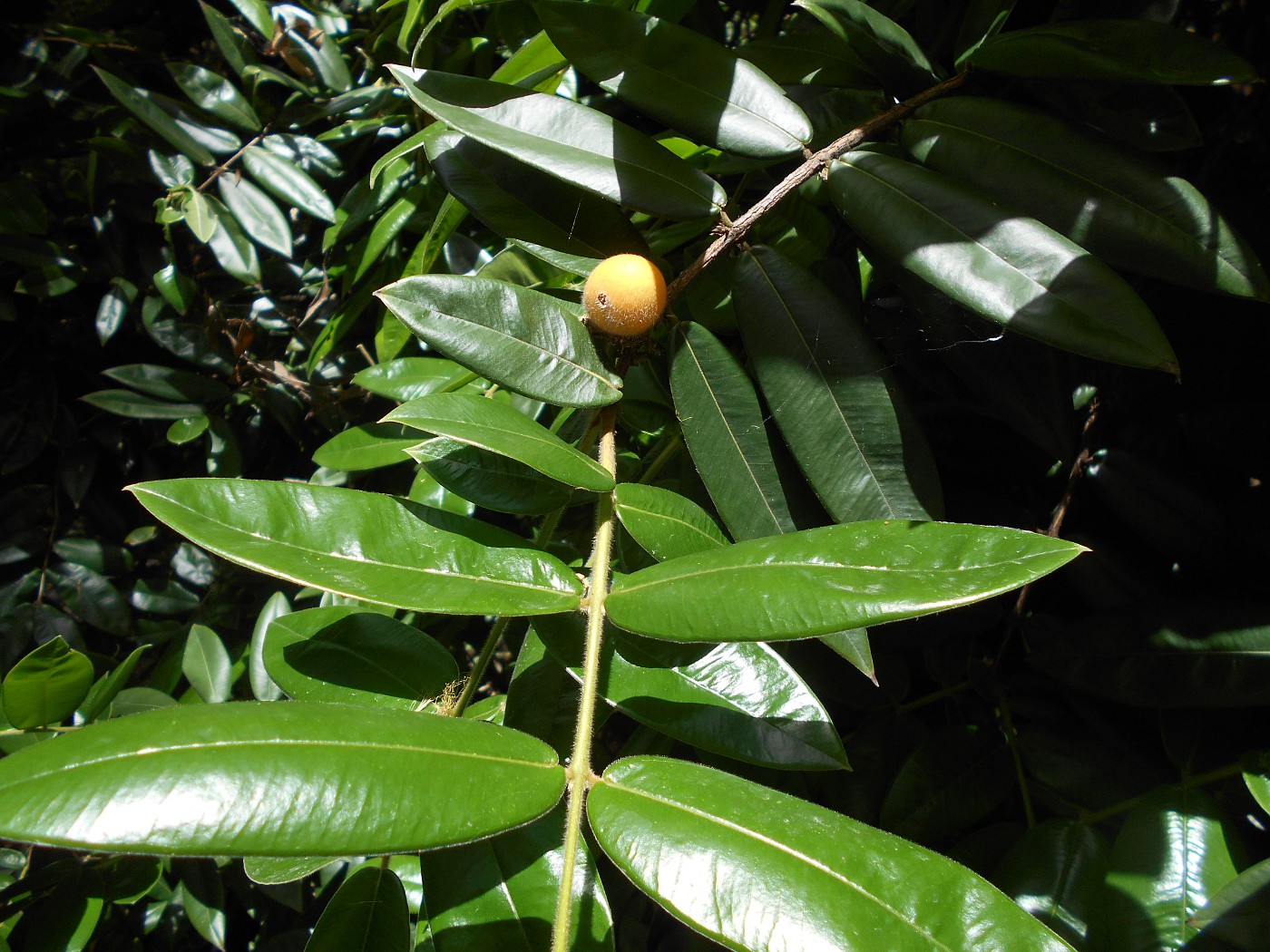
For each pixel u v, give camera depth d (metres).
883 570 0.18
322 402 0.51
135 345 0.55
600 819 0.18
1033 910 0.28
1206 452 0.32
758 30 0.37
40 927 0.37
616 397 0.24
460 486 0.25
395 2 0.42
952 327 0.29
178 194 0.45
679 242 0.32
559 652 0.24
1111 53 0.24
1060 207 0.24
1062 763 0.32
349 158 0.49
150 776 0.15
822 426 0.25
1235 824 0.29
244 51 0.46
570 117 0.25
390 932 0.22
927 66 0.26
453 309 0.23
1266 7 0.39
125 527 0.55
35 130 0.51
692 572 0.20
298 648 0.26
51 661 0.29
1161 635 0.29
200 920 0.42
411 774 0.17
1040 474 0.36
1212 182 0.37
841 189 0.25
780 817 0.18
